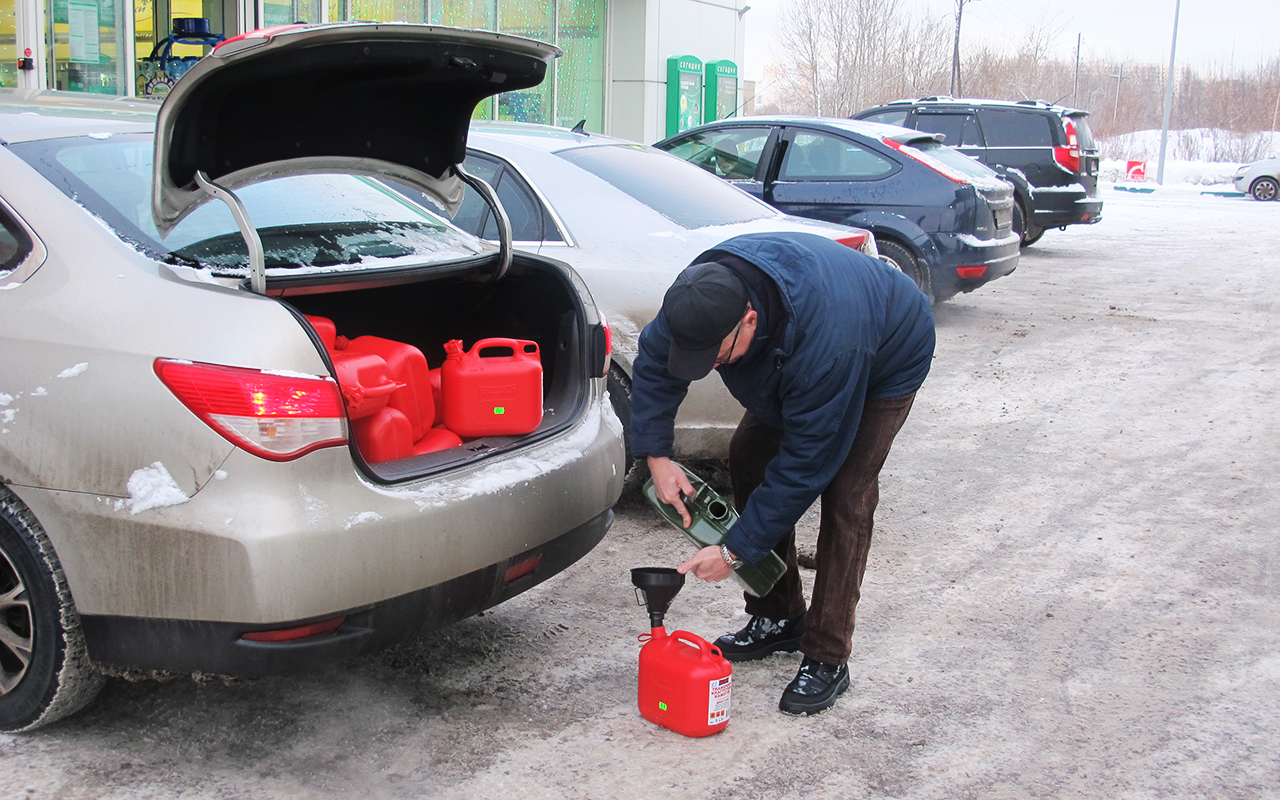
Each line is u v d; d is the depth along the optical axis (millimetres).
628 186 4848
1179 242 16000
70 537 2432
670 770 2668
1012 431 5977
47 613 2525
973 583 3904
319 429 2355
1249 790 2629
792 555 3266
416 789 2559
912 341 2854
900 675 3203
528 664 3219
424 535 2498
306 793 2529
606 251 4434
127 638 2443
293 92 2652
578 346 3258
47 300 2520
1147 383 7109
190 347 2354
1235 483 5090
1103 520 4586
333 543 2342
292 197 3242
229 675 2404
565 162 4801
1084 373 7391
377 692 3020
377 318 3498
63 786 2521
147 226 2723
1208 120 57188
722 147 9383
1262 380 7188
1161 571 4031
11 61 8633
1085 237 16781
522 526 2756
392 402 2816
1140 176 33375
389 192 3678
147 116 3312
